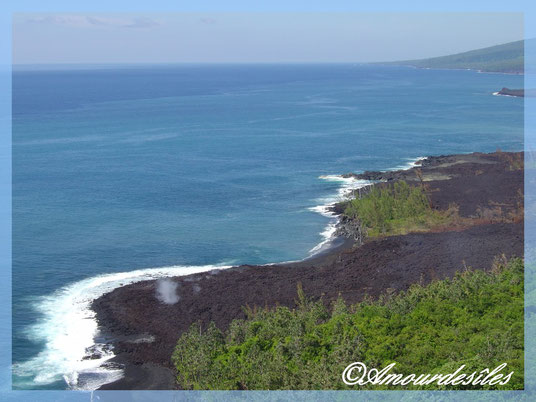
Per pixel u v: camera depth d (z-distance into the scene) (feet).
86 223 353.10
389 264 261.03
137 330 217.36
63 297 248.32
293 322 175.11
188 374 164.96
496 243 272.10
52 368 193.06
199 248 312.09
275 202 401.70
